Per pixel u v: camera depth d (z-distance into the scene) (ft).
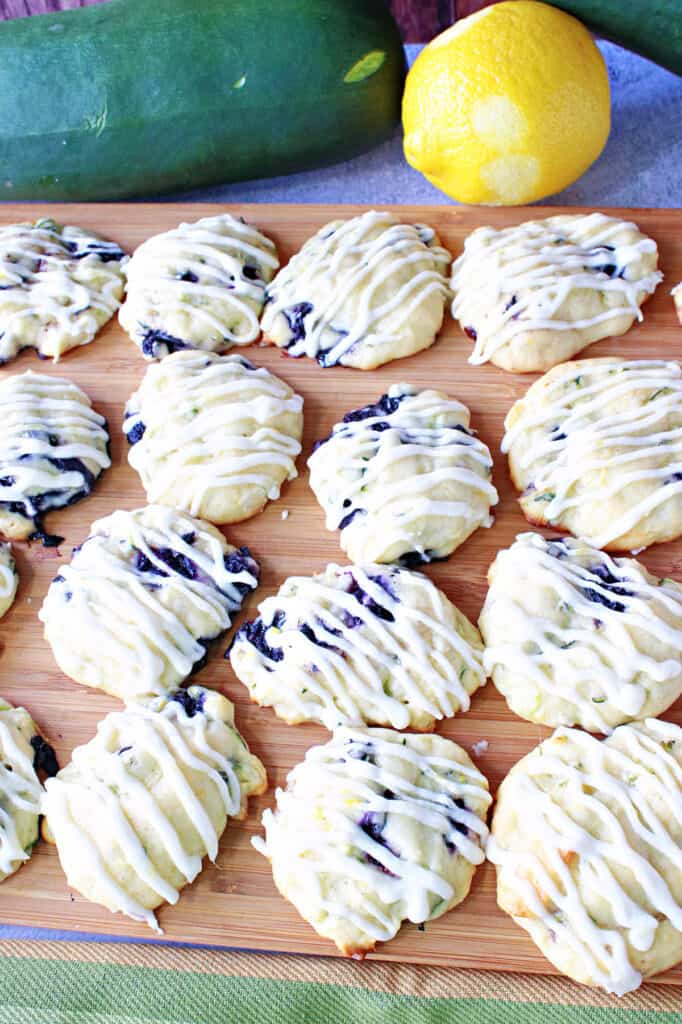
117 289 1.86
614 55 2.00
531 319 1.74
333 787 1.54
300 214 1.89
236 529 1.73
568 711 1.58
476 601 1.67
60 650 1.65
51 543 1.73
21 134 1.85
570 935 1.47
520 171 1.79
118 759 1.57
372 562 1.67
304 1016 1.51
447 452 1.69
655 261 1.79
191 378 1.76
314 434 1.77
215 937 1.53
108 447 1.78
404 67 1.90
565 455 1.68
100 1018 1.51
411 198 1.97
